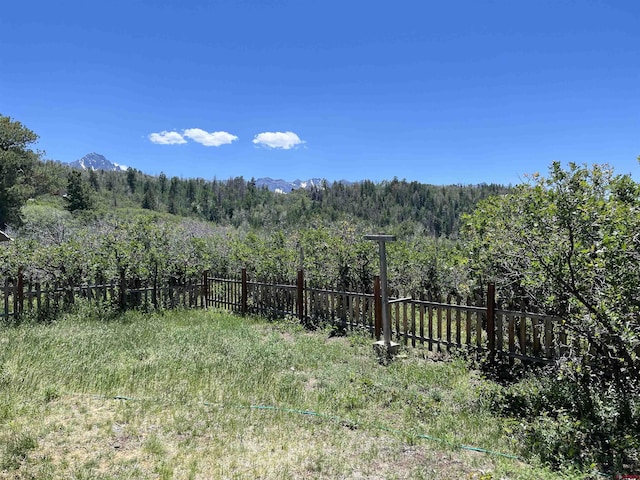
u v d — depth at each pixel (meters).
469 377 6.77
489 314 7.23
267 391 6.09
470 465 4.20
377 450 4.46
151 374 6.60
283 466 4.06
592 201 4.79
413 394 5.93
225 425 4.93
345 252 11.74
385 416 5.39
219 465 4.04
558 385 5.56
